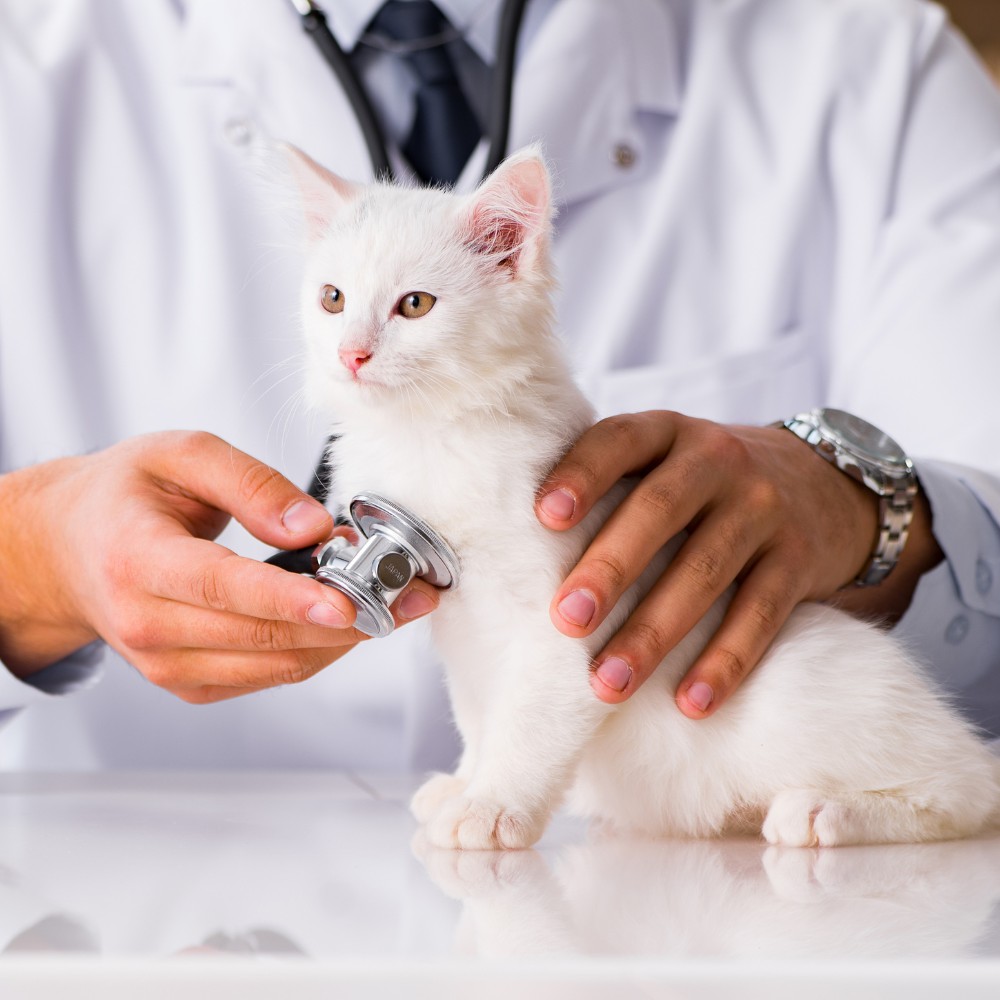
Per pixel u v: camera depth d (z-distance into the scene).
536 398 1.29
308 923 0.73
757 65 2.52
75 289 2.27
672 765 1.31
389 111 2.28
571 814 1.49
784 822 1.19
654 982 0.59
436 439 1.25
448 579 1.21
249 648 1.23
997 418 2.02
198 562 1.17
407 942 0.68
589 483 1.20
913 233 2.29
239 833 1.16
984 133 2.46
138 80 2.37
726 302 2.38
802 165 2.38
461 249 1.33
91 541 1.31
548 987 0.59
